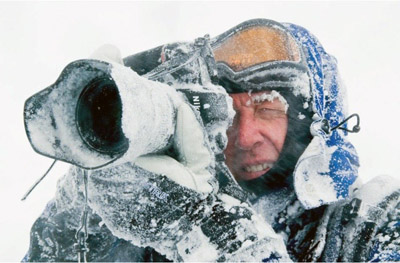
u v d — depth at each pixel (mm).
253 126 1564
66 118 955
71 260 1393
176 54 1506
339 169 1489
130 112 896
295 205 1540
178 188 1119
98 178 1132
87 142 958
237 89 1584
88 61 909
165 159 1128
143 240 1148
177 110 1146
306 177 1454
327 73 1662
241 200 1238
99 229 1397
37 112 935
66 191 1363
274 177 1571
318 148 1470
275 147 1565
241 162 1584
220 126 1273
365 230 1368
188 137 1143
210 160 1174
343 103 1700
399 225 1350
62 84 935
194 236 1135
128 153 920
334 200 1442
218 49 1640
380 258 1304
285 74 1548
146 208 1124
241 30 1624
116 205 1134
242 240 1125
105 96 968
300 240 1485
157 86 1082
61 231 1407
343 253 1369
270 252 1138
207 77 1333
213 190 1179
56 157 948
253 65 1566
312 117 1555
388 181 1505
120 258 1440
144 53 1597
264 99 1568
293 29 1704
